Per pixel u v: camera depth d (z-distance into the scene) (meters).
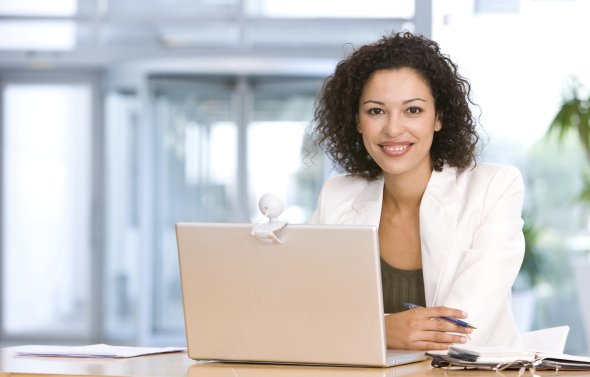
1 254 10.30
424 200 2.79
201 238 2.30
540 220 8.34
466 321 2.54
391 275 2.86
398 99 2.70
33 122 10.35
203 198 9.85
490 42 6.95
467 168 2.88
